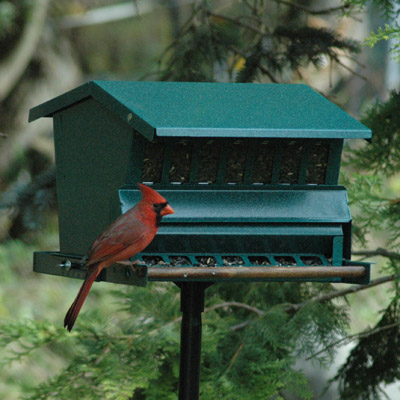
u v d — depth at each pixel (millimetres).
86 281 7223
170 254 7836
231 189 8117
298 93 9109
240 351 10469
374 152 11273
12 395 13609
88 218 8570
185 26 12461
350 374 11219
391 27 9750
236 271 7414
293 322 10609
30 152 17547
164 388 10320
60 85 18688
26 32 17344
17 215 12398
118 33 20297
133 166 7793
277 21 13352
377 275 14492
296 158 8344
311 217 8156
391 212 10898
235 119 7809
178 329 10312
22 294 15305
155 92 8523
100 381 9688
